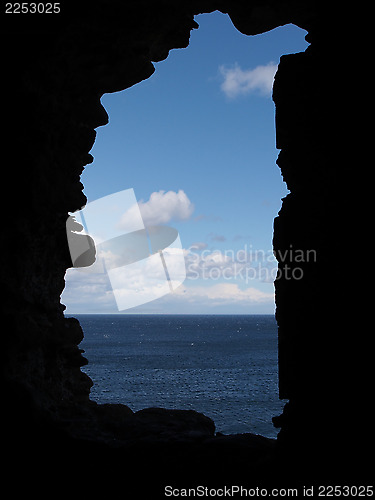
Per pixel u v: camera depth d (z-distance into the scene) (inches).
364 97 200.7
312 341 220.8
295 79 237.1
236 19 276.5
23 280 272.4
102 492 208.7
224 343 4274.1
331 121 217.8
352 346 198.2
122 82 317.1
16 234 263.0
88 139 317.7
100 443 253.4
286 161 243.4
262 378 1993.1
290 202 242.1
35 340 274.1
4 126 252.7
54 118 287.6
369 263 194.4
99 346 3843.5
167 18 284.7
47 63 270.8
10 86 250.8
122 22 271.1
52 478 219.8
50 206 280.1
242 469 227.6
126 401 1411.2
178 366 2439.7
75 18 249.4
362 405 189.6
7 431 235.1
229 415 1193.4
